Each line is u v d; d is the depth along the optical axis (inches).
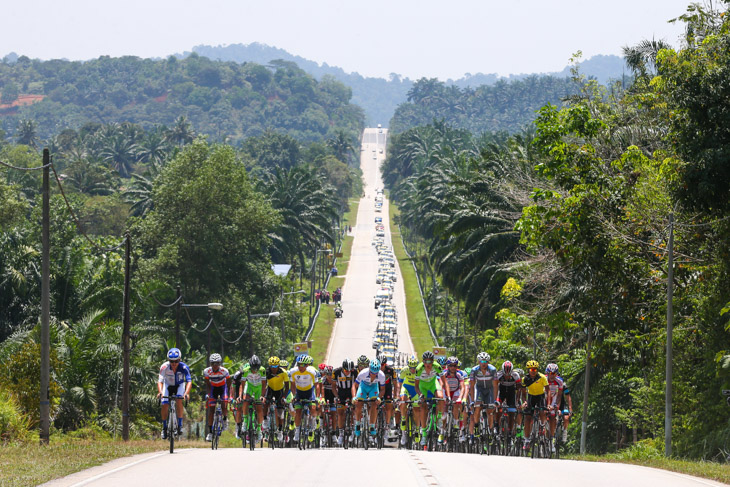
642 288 2313.0
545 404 1558.8
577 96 2933.1
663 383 2300.7
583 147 2377.0
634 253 2303.2
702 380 2153.1
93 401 2979.8
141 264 5561.0
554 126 2351.1
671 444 1999.3
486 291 4210.1
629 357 2573.8
